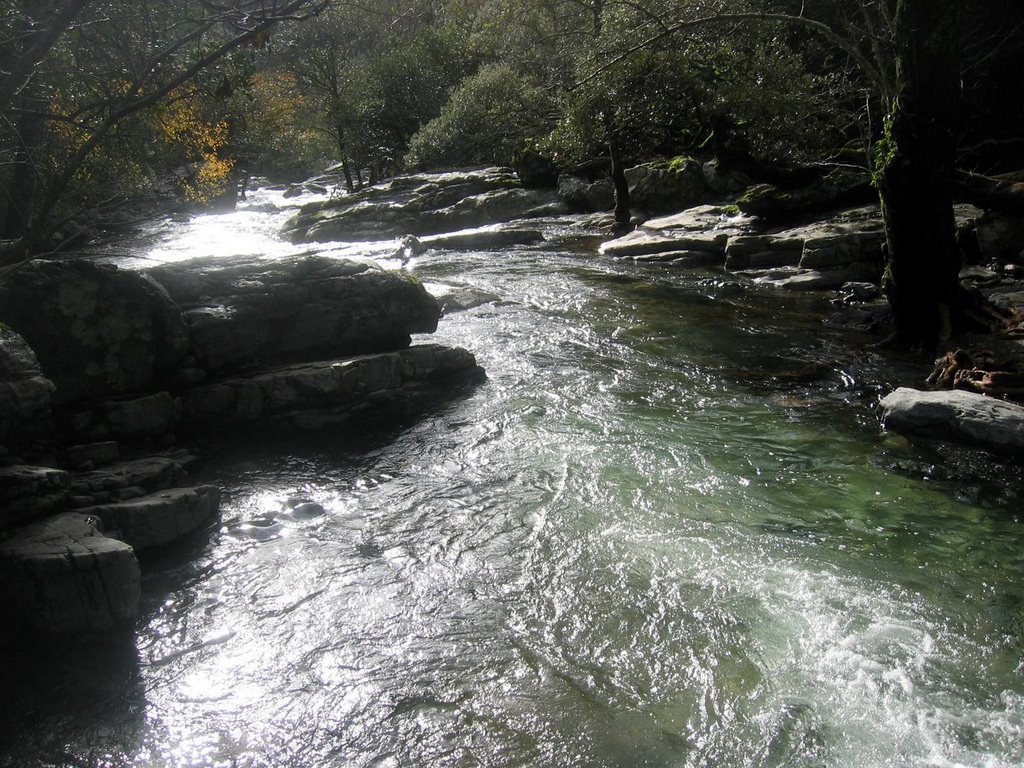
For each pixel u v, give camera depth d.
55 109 7.11
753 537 6.69
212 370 8.77
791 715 4.65
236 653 5.29
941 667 5.06
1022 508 7.20
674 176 24.23
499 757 4.39
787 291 15.98
